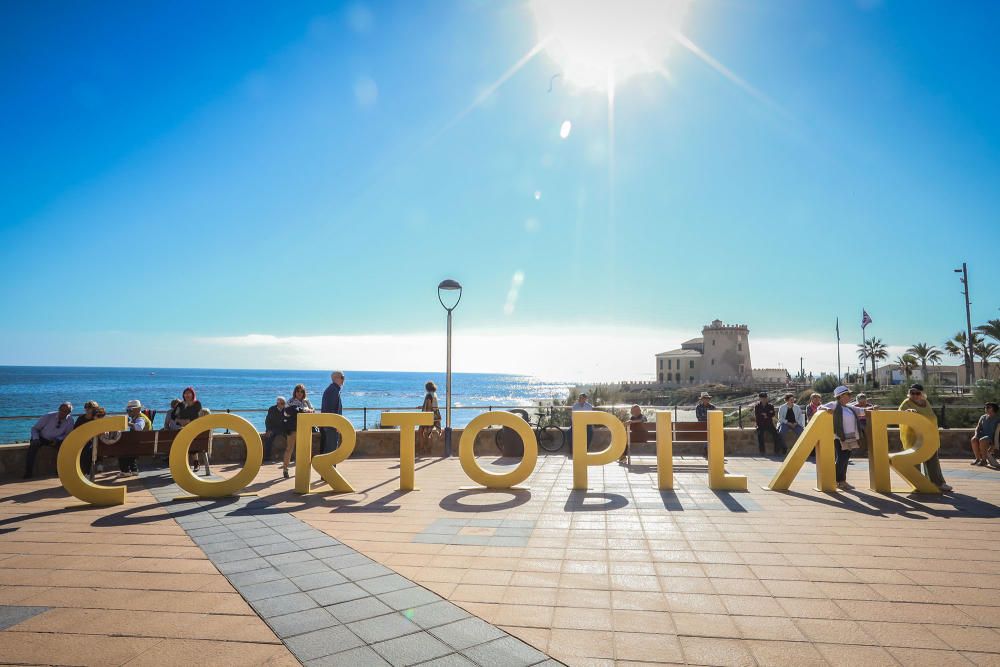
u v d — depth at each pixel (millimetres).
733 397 66812
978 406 17766
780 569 5004
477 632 3756
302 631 3773
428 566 5117
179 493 8492
